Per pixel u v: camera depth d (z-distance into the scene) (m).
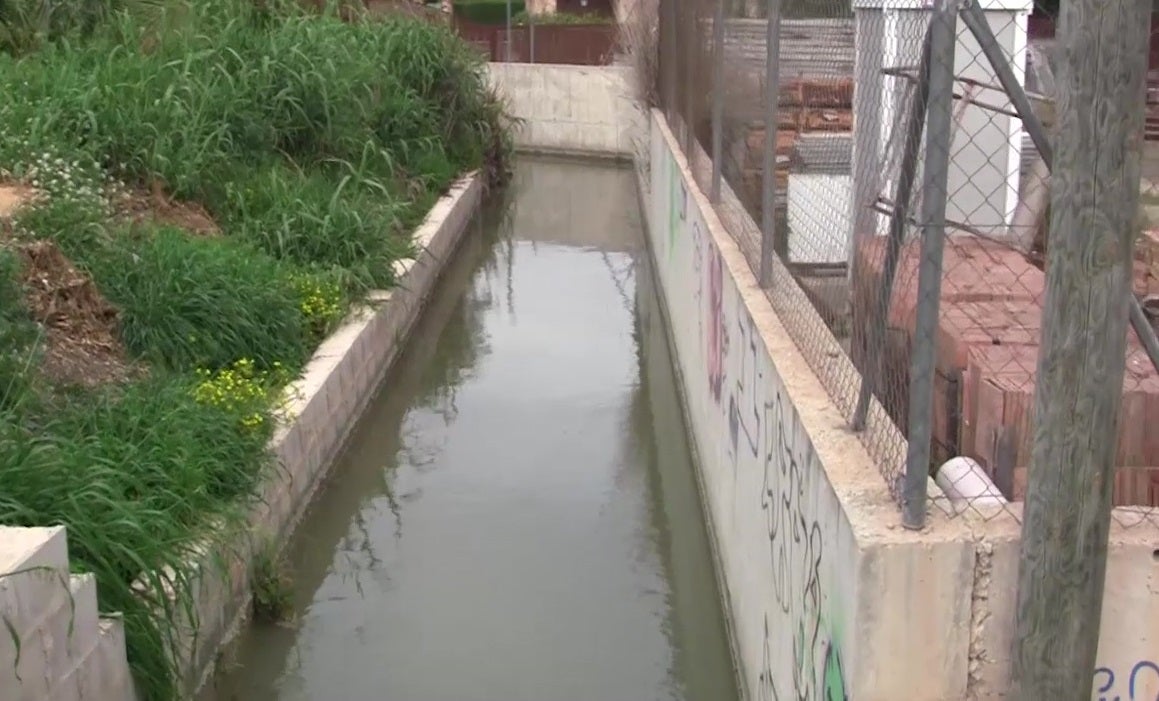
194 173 9.19
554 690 5.23
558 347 10.48
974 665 2.69
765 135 5.01
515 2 32.97
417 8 19.08
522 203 17.23
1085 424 2.45
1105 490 2.49
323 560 6.49
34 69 9.78
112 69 9.90
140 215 8.54
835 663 2.94
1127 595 2.67
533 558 6.50
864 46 3.86
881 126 3.66
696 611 5.91
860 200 3.88
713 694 5.21
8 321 5.93
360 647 5.58
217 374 6.77
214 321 7.00
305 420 6.79
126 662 4.27
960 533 2.67
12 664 3.48
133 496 5.07
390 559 6.49
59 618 3.77
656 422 8.51
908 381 3.00
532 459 7.89
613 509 7.11
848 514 2.80
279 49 11.40
